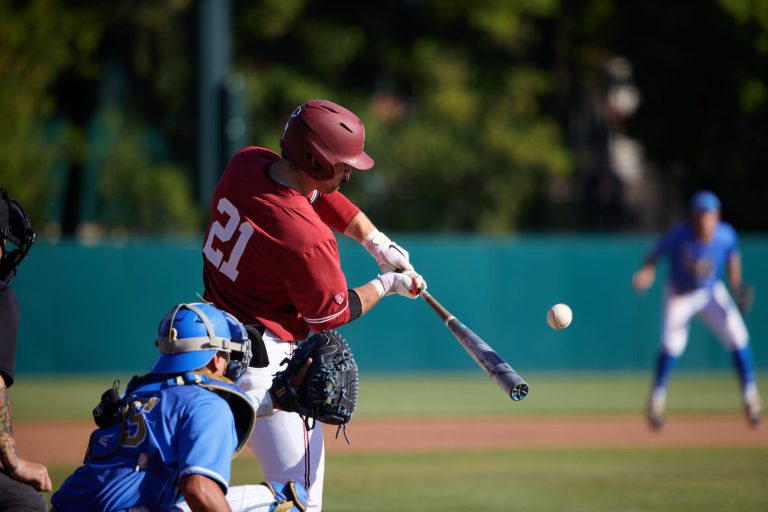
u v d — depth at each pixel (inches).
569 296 2490.2
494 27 3553.2
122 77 3821.4
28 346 2317.9
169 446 506.0
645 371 2509.8
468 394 2074.3
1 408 560.7
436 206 3666.3
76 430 1517.0
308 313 608.4
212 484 491.2
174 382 524.7
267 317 617.0
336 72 3750.0
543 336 2477.9
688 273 1530.5
